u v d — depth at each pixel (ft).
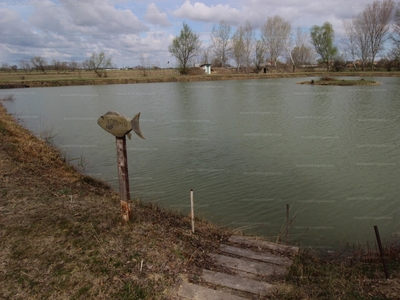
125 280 14.94
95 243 17.37
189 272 16.46
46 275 14.82
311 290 15.42
